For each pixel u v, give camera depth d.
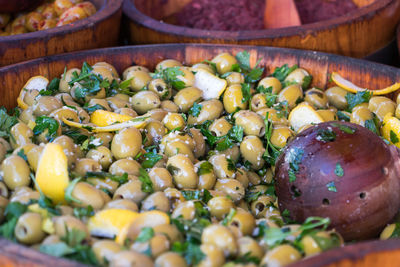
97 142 0.64
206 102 0.73
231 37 0.85
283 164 0.58
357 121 0.70
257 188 0.65
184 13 1.07
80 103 0.73
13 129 0.63
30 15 0.94
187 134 0.67
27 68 0.74
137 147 0.64
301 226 0.53
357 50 0.89
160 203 0.57
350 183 0.55
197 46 0.83
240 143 0.68
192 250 0.49
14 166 0.58
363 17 0.87
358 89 0.76
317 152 0.57
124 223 0.53
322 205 0.56
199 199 0.60
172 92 0.77
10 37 0.77
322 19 1.05
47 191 0.56
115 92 0.75
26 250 0.47
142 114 0.73
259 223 0.56
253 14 1.05
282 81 0.80
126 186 0.58
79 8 0.90
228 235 0.51
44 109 0.67
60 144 0.61
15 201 0.54
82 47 0.83
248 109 0.75
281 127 0.68
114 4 0.90
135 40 0.93
